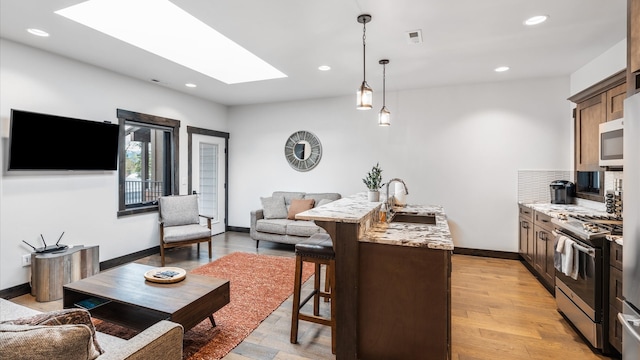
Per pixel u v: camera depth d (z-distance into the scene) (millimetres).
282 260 4223
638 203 1505
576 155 3504
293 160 5582
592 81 3531
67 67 3438
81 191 3598
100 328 2430
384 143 4992
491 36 2902
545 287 3346
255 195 5918
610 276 2090
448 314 1862
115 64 3654
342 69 3865
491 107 4445
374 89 4809
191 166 5184
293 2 2328
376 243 1978
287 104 5629
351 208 2395
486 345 2273
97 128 3635
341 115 5254
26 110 3098
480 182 4520
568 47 3162
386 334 1979
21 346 921
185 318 1999
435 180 4727
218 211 5852
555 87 4168
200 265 4012
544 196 4211
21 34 2852
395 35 2891
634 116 1531
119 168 4035
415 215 3047
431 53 3334
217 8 2420
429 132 4742
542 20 2598
